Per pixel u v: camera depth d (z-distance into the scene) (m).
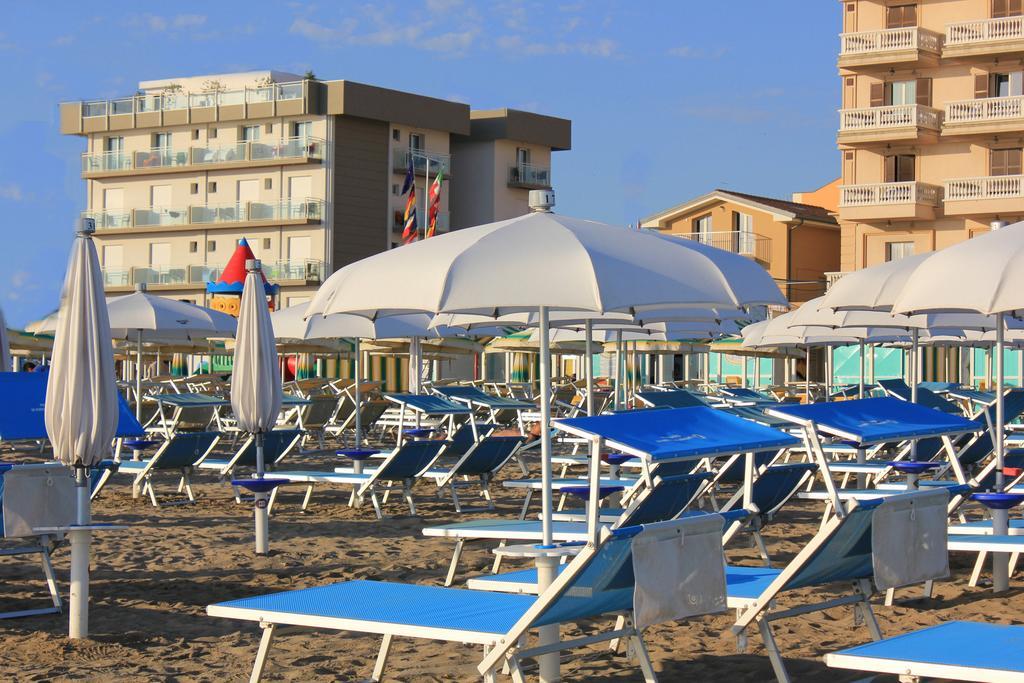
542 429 7.05
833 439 18.91
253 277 11.72
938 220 46.94
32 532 7.94
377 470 13.41
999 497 8.88
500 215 71.94
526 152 73.56
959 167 46.53
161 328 19.17
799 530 12.29
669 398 15.40
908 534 6.03
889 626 7.98
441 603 6.11
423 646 7.51
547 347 7.14
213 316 20.03
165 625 8.12
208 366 58.44
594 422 5.66
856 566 6.34
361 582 6.64
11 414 9.37
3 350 11.46
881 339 23.81
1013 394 14.61
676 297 6.91
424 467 13.73
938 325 15.84
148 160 70.00
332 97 65.56
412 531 12.38
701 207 55.19
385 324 18.41
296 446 22.25
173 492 16.02
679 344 35.03
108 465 11.65
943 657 4.85
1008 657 4.84
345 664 7.07
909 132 46.19
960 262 9.34
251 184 67.81
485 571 10.05
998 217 45.88
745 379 39.31
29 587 9.33
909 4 47.44
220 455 21.14
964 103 45.66
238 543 11.55
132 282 70.44
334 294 7.30
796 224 53.03
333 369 58.09
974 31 45.69
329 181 65.62
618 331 16.16
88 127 71.44
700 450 5.63
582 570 5.24
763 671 6.84
